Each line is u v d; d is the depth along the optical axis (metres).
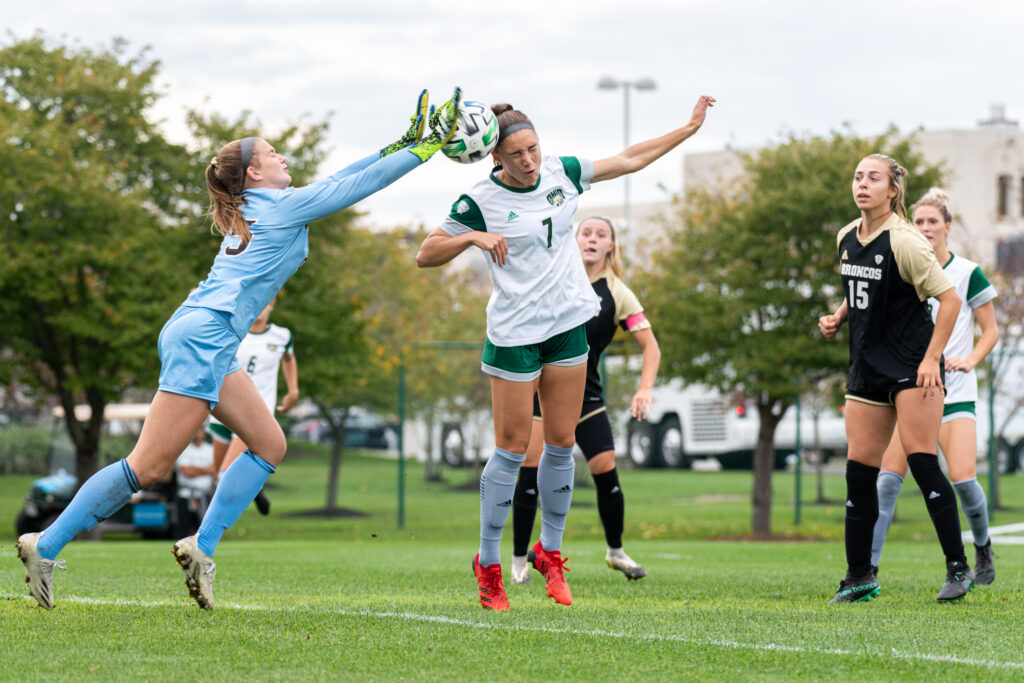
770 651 9.24
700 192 46.53
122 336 39.78
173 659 8.72
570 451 12.50
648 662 8.77
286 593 14.11
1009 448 70.25
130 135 44.69
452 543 35.50
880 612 12.08
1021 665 8.70
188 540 11.25
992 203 102.69
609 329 17.50
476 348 46.25
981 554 16.16
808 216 41.47
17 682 7.88
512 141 11.34
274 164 11.26
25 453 79.56
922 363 12.99
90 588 14.20
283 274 11.12
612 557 17.47
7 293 40.25
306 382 45.78
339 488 74.12
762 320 42.81
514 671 8.40
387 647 9.30
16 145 40.28
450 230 11.70
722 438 68.69
